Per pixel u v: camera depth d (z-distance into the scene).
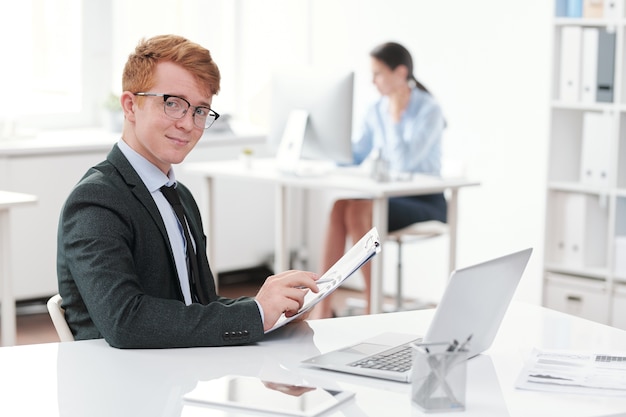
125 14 6.80
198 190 6.75
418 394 1.89
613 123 5.37
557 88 5.61
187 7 7.04
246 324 2.32
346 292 6.99
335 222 5.71
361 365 2.13
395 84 5.75
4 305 4.50
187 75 2.44
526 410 1.91
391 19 6.72
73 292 2.42
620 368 2.18
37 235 6.03
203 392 1.96
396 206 5.57
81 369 2.13
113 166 2.46
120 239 2.35
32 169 5.96
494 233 6.33
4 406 1.90
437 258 6.64
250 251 7.13
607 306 5.45
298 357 2.23
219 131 6.80
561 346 2.37
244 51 7.27
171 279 2.48
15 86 6.40
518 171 6.20
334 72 5.12
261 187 7.12
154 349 2.28
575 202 5.61
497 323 2.25
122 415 1.85
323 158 5.22
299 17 7.16
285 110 5.32
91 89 6.77
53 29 6.53
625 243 5.39
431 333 2.00
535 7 6.05
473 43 6.34
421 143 5.68
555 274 5.73
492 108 6.29
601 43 5.40
